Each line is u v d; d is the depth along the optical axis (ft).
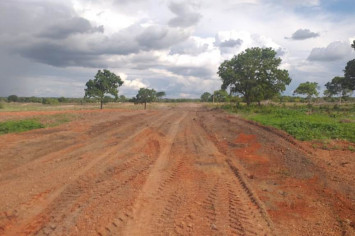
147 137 54.75
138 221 18.85
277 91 149.89
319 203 22.33
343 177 28.14
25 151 39.50
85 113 111.34
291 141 46.03
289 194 24.26
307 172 30.22
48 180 27.37
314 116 81.97
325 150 40.29
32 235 17.06
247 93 152.05
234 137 54.34
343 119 71.51
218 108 171.01
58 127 65.31
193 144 48.26
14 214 19.88
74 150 41.27
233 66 154.51
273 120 73.10
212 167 33.12
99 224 18.35
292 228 18.25
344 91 205.26
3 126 59.77
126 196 23.26
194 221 18.92
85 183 26.61
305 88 202.08
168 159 37.06
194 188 25.61
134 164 34.12
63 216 19.51
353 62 140.67
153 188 25.39
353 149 39.91
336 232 17.79
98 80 150.20
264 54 152.87
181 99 438.81
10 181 27.02
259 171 31.53
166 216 19.66
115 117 96.63
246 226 18.25
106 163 34.14
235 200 22.75
